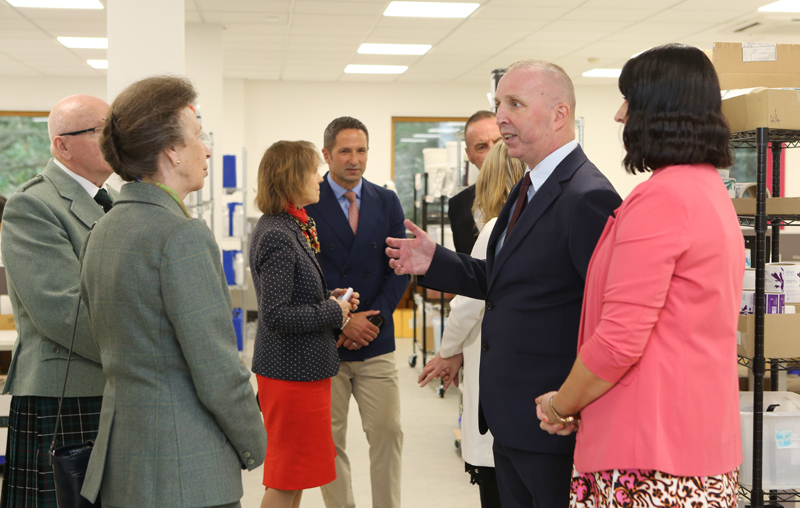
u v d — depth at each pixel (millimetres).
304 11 6305
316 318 2156
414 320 6648
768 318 2131
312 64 8648
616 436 1236
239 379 1389
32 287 1742
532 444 1616
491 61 8516
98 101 1938
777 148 2518
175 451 1348
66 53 7988
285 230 2197
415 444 4164
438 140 10211
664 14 6418
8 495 1875
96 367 1822
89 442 1563
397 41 7469
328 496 2717
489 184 2441
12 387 1861
